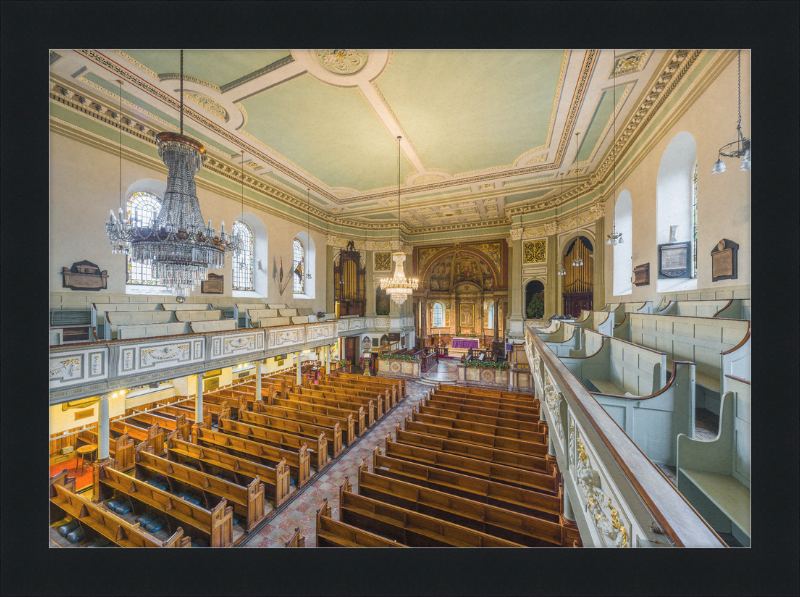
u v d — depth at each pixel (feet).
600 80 22.66
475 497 16.01
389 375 51.47
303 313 49.85
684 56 19.79
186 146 18.72
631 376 16.01
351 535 12.83
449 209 54.19
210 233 19.63
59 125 24.17
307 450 20.95
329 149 34.01
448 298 79.87
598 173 37.22
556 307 47.06
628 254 31.14
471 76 22.68
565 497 12.37
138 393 31.12
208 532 14.47
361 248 61.00
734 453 8.96
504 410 26.71
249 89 24.08
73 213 24.91
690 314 19.15
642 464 5.40
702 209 19.01
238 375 41.55
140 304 29.37
